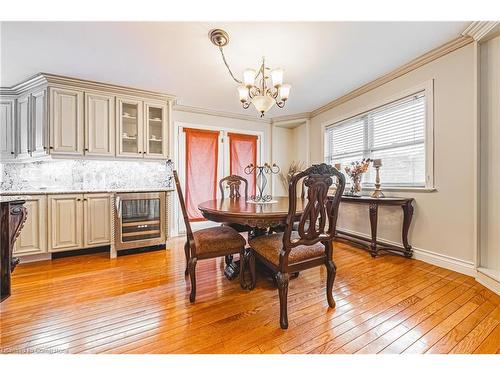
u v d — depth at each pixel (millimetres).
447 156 2377
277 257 1600
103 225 2939
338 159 4023
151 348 1286
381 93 3115
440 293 1881
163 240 3199
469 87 2197
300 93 3582
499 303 1720
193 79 3021
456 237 2316
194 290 1786
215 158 4480
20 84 2984
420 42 2256
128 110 3404
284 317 1459
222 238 1933
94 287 2051
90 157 3059
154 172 3854
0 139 3068
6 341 1342
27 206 2605
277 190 5125
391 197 2889
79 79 2939
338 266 2502
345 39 2182
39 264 2633
